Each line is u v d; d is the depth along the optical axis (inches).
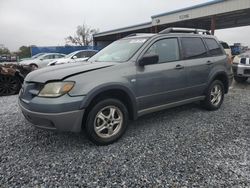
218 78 208.7
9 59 1066.7
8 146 134.3
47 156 122.6
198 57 184.5
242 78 357.7
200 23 1009.5
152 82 150.9
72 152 126.9
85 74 126.1
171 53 166.2
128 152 126.5
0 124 171.8
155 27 1000.2
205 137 145.9
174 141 140.3
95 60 167.6
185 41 178.2
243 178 101.5
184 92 174.1
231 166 111.3
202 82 187.2
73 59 499.5
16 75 304.7
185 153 124.8
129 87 138.7
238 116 188.7
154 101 155.4
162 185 97.5
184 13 821.9
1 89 296.7
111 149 130.3
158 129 160.2
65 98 117.8
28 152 127.0
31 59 681.6
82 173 106.7
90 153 125.6
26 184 98.5
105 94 133.6
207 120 178.5
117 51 164.7
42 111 118.3
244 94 277.9
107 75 131.4
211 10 731.4
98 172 107.4
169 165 112.9
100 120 132.6
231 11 677.9
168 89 161.3
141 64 145.0
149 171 107.9
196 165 112.6
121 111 139.1
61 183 99.3
